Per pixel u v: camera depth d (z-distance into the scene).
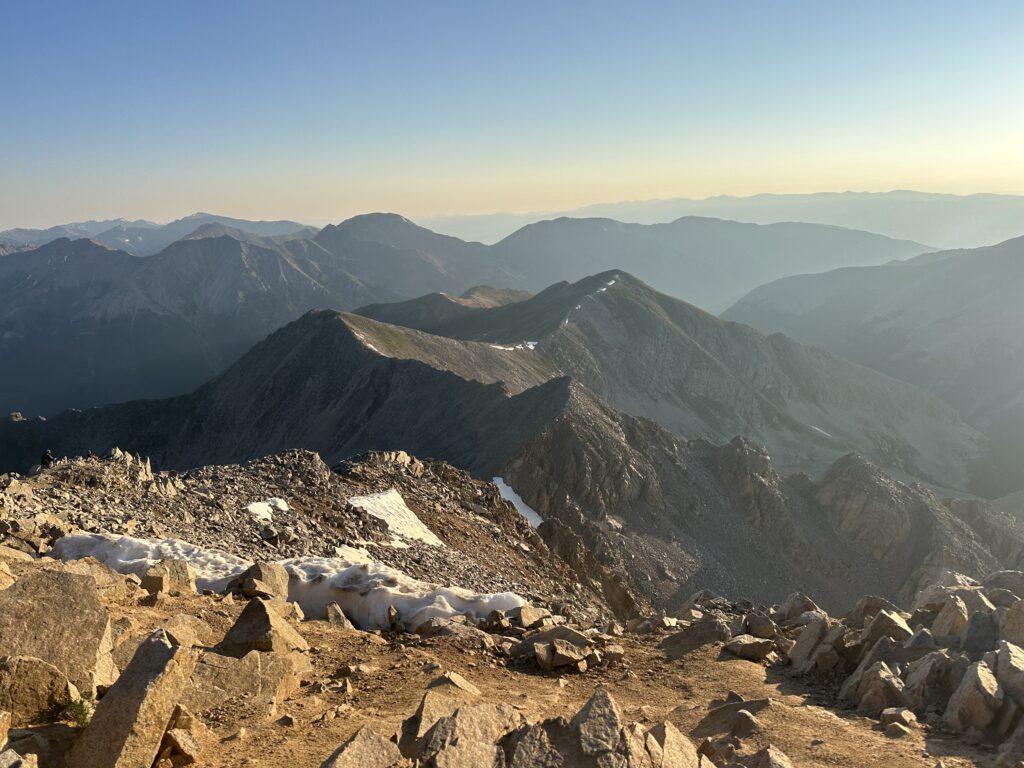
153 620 16.75
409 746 10.31
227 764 10.83
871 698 17.08
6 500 25.91
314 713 13.75
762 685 18.72
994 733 15.16
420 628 22.06
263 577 22.22
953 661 17.41
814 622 21.17
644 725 15.62
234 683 13.99
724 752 13.36
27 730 10.30
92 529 26.50
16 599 11.84
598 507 128.25
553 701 16.70
